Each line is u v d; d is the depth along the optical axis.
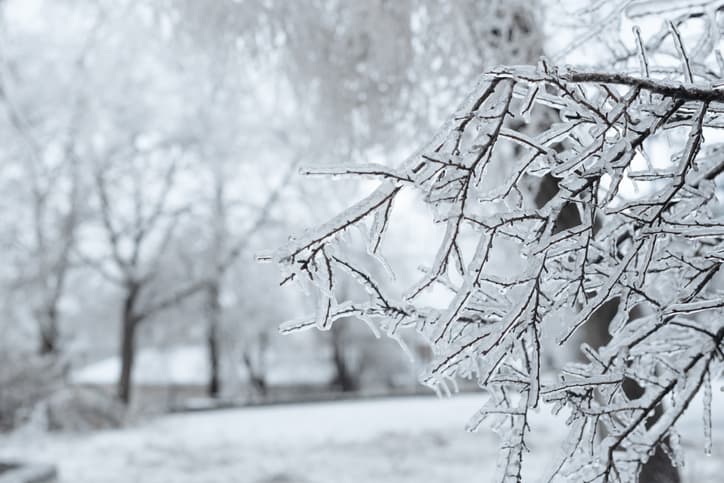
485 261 1.55
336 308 1.66
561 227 3.24
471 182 1.54
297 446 11.33
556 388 1.65
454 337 1.82
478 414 1.71
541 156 1.67
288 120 7.32
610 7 3.00
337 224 1.53
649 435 1.58
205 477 8.88
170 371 34.03
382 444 10.59
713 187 1.52
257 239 23.94
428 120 5.55
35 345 22.55
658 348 1.82
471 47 4.62
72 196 22.33
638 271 1.65
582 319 1.62
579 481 1.64
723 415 10.20
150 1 6.11
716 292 1.78
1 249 20.95
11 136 16.89
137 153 22.88
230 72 6.52
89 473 9.66
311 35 5.95
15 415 15.71
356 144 6.11
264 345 35.09
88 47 11.89
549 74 1.46
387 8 5.23
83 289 25.72
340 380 35.41
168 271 24.38
